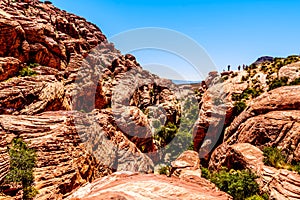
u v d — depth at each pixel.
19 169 13.05
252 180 18.45
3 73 24.67
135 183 7.80
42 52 34.25
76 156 19.09
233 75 63.53
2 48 28.05
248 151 25.03
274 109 29.89
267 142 26.83
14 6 39.03
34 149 15.80
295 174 17.52
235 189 17.05
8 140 15.34
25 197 12.42
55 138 18.00
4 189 11.64
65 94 32.50
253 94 45.69
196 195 7.16
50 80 27.98
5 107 20.45
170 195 7.00
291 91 30.00
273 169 19.67
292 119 25.80
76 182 17.62
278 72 47.38
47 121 19.52
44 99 24.25
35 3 49.31
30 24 32.94
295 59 51.44
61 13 56.66
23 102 22.22
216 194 7.82
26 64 30.83
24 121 18.28
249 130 29.48
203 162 37.38
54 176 15.48
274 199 16.22
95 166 22.33
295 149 22.73
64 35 45.62
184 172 21.42
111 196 6.66
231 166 27.03
